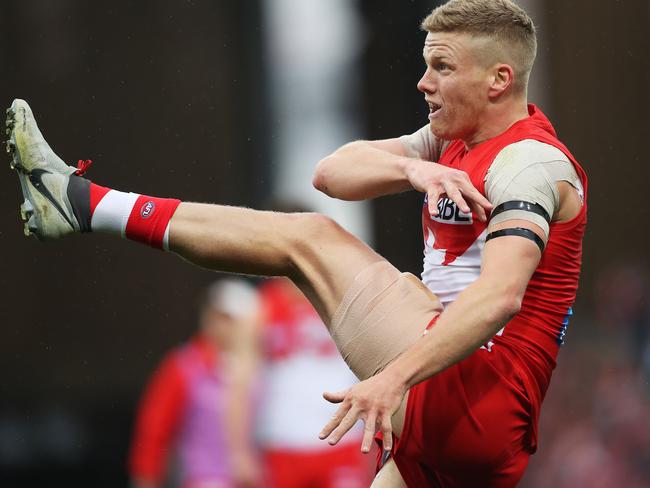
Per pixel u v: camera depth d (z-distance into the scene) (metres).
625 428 30.77
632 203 40.97
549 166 13.77
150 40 39.75
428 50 14.40
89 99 39.06
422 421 13.92
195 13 40.16
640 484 30.05
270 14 42.81
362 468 27.17
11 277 38.50
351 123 44.69
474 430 13.84
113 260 38.88
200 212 14.61
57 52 39.03
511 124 14.34
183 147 39.75
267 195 41.56
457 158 14.69
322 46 45.09
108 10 39.44
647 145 40.97
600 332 37.56
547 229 13.52
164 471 27.75
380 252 40.50
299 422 26.81
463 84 14.20
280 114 43.22
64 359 38.34
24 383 37.94
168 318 38.88
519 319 14.20
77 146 38.88
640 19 40.41
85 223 14.92
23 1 38.94
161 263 38.97
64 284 38.66
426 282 14.68
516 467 14.27
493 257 13.24
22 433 37.16
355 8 43.16
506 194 13.54
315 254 14.43
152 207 14.68
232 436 26.77
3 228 38.28
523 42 14.29
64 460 36.94
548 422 32.38
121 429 37.72
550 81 40.69
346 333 14.30
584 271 41.09
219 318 27.09
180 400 27.25
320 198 43.44
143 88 39.56
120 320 38.78
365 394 12.84
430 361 12.92
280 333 26.97
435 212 13.70
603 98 40.78
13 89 38.75
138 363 38.59
